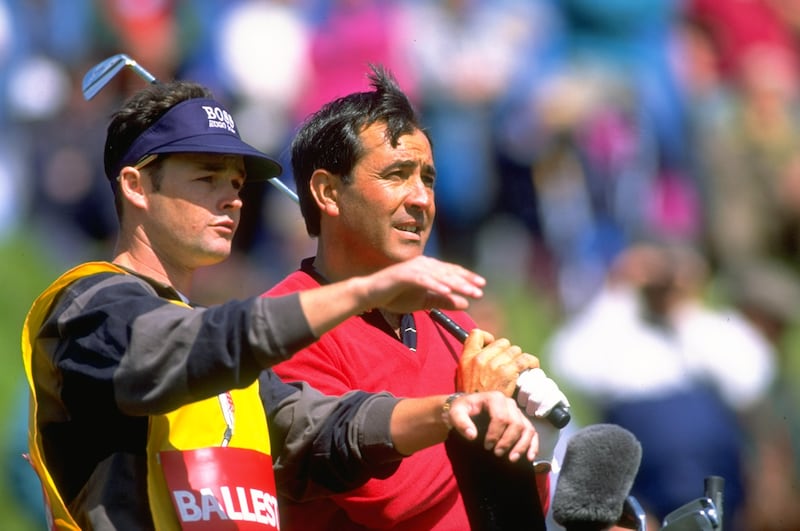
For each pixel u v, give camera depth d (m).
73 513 15.10
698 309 33.84
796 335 35.72
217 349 13.97
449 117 41.75
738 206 44.22
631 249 36.00
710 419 28.69
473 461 15.57
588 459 14.90
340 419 16.06
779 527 30.91
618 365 31.75
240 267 37.62
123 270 15.44
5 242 37.22
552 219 41.97
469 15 42.94
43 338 15.09
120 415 15.02
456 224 41.34
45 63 41.16
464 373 16.20
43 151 39.62
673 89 44.72
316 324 13.93
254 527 15.29
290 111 40.75
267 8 42.38
